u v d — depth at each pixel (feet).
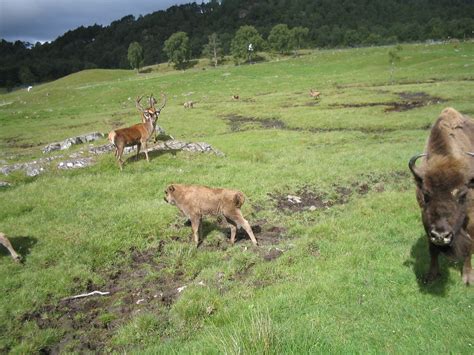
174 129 95.91
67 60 647.97
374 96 122.01
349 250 27.99
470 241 19.71
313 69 233.96
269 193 41.39
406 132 72.38
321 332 18.42
